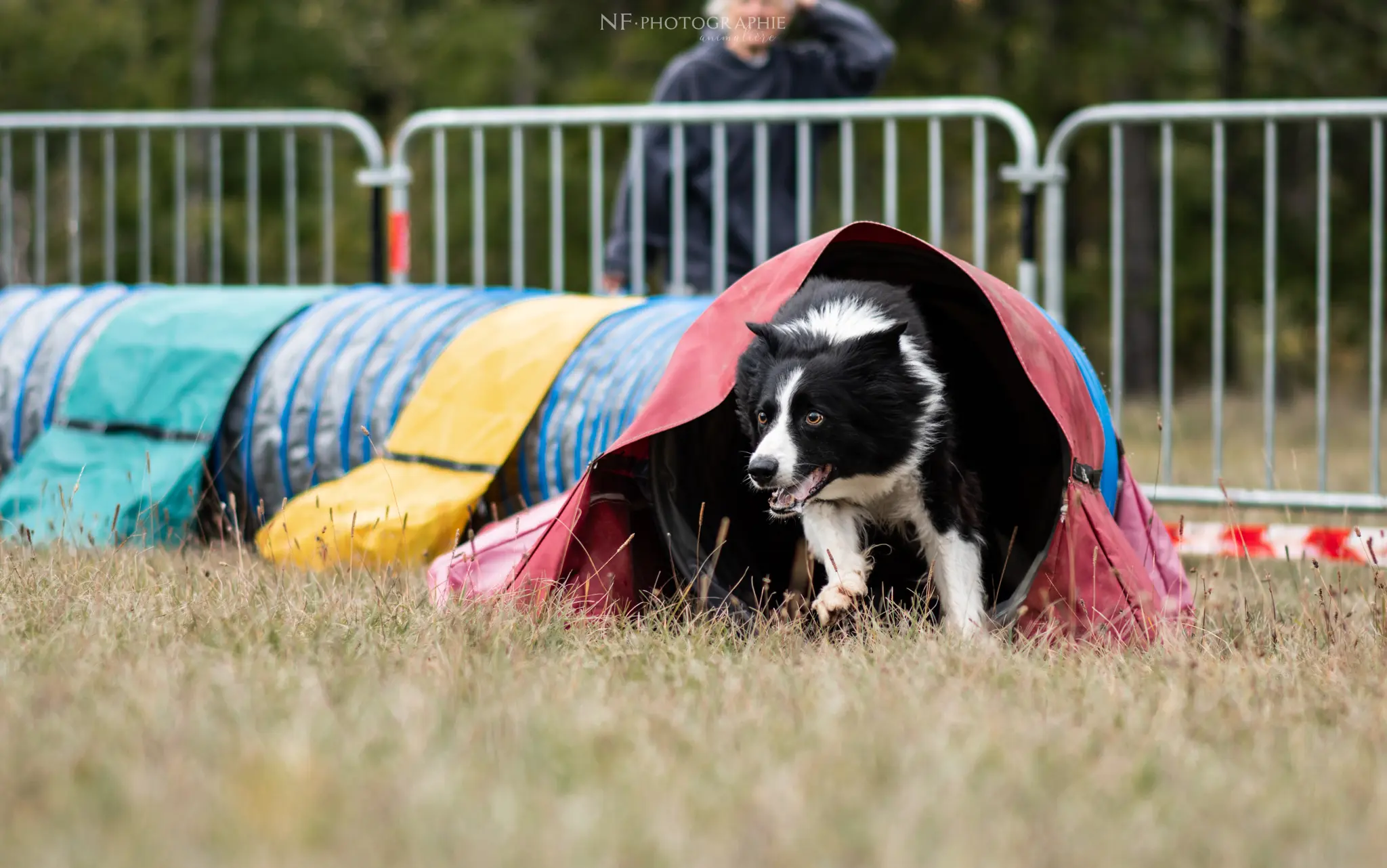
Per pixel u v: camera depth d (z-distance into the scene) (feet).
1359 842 14.61
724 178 42.96
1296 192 107.34
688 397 27.04
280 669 20.92
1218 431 39.99
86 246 107.04
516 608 25.75
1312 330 110.93
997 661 22.44
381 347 37.32
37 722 17.83
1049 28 102.12
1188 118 40.16
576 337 34.91
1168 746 18.13
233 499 34.86
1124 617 24.98
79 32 120.26
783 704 19.66
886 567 30.37
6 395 41.70
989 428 30.73
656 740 17.67
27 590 26.61
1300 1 104.83
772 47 47.96
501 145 119.03
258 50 124.77
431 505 32.81
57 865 13.19
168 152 112.88
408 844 13.92
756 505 31.83
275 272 116.67
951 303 31.83
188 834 13.99
